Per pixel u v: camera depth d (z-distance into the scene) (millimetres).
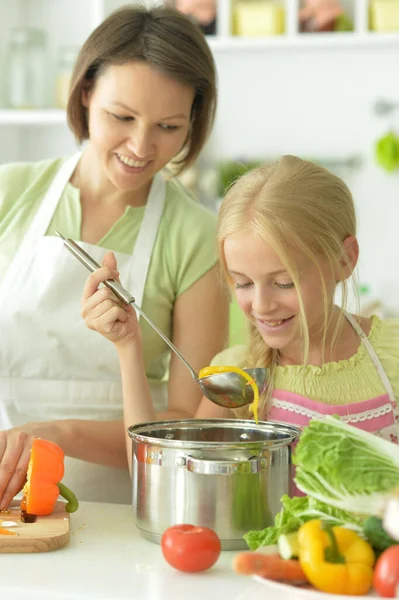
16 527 1438
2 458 1576
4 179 2123
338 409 1784
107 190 2057
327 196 1711
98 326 1710
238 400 1583
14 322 2016
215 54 3900
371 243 3846
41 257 2037
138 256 2016
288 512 1257
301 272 1620
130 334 1733
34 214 2090
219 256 1752
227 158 3926
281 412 1823
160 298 2012
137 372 1749
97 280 1707
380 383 1815
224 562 1332
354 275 1888
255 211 1604
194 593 1195
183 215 2055
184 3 3738
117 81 1786
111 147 1837
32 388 2053
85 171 2088
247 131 3910
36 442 1517
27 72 3787
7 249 2070
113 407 2043
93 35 1860
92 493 2016
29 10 3980
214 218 2102
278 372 1854
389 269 3834
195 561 1261
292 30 3703
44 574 1267
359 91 3816
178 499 1371
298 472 1223
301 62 3848
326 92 3842
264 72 3883
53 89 3961
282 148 3891
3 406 2068
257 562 1134
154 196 2074
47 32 3971
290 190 1646
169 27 1816
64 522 1475
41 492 1488
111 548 1406
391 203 3820
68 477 2010
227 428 1589
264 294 1599
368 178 3836
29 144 4008
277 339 1647
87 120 2029
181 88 1824
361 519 1191
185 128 1890
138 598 1171
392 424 1792
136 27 1806
